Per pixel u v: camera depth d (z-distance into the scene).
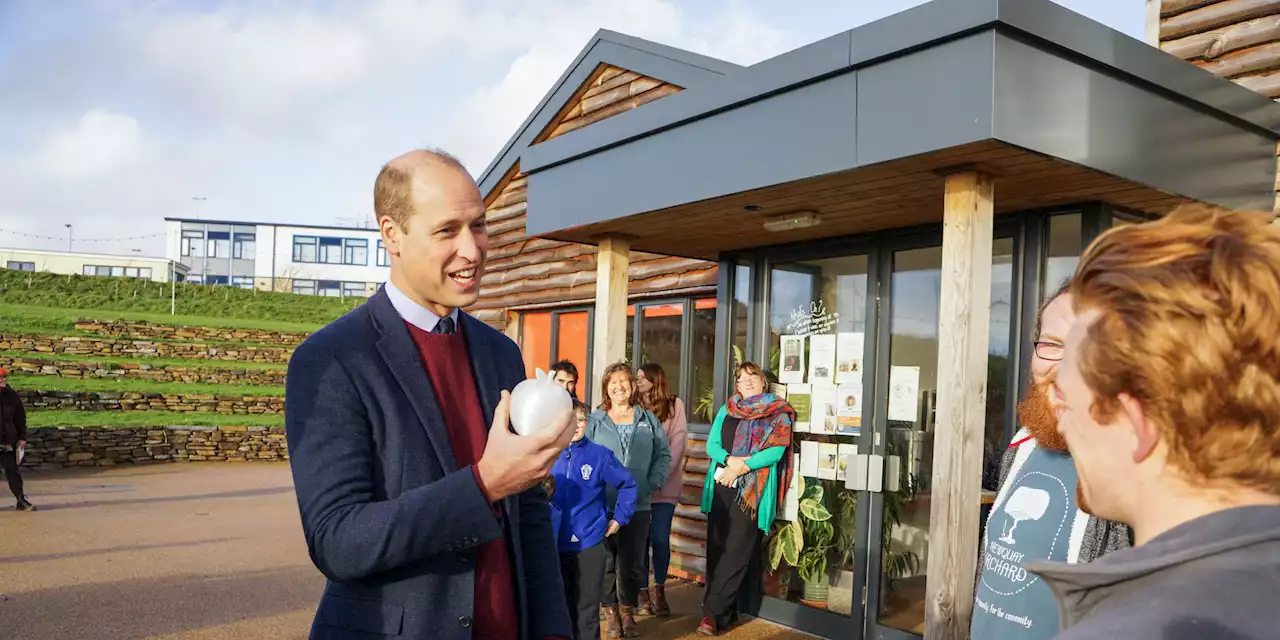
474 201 1.92
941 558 3.79
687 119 4.57
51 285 34.00
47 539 8.95
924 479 4.87
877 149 3.64
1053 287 4.46
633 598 5.59
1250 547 0.74
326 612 1.81
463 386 2.03
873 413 5.16
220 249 72.31
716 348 6.32
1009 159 3.52
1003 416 4.61
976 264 3.75
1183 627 0.69
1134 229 0.86
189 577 7.36
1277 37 4.73
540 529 2.19
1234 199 4.19
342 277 72.69
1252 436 0.75
